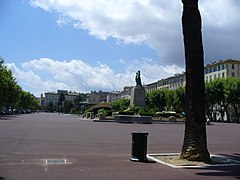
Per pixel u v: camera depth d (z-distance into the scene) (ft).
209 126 160.86
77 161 38.06
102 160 39.34
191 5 41.52
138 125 143.23
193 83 40.60
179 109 301.22
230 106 301.02
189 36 41.32
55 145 53.88
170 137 78.54
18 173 29.94
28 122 136.77
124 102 368.27
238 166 37.09
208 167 36.06
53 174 29.96
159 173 31.99
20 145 52.06
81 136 73.67
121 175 30.42
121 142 62.69
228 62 336.49
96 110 229.25
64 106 599.57
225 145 62.85
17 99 313.73
